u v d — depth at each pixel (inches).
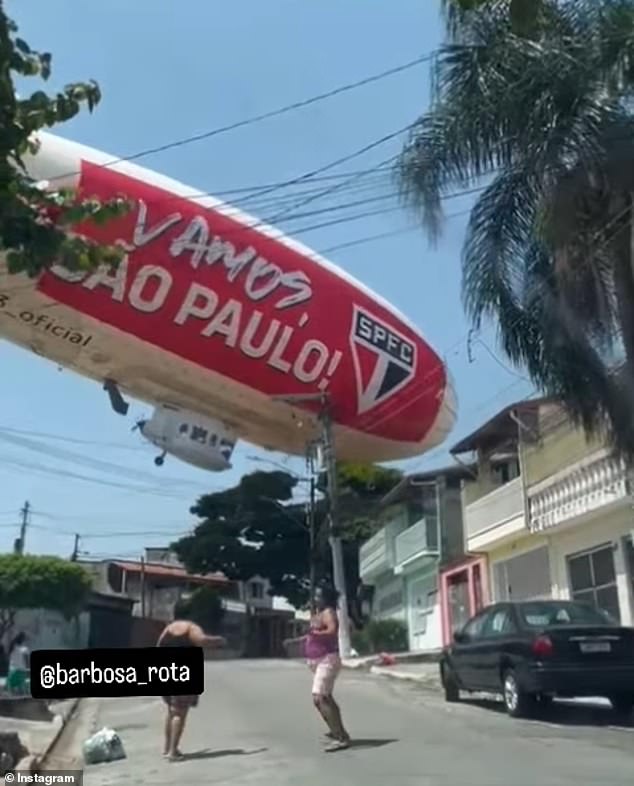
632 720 575.8
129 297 960.3
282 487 2263.8
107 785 408.2
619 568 912.3
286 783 386.3
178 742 471.5
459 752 448.5
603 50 603.5
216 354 1048.8
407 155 641.6
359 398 1193.4
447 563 1480.1
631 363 639.1
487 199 663.8
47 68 236.7
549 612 614.2
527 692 573.3
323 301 1109.7
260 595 2541.8
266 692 810.8
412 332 1248.2
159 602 2394.2
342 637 1421.0
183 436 1145.4
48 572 1574.8
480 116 622.5
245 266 1024.2
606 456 807.7
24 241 231.5
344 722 577.0
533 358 668.7
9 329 1005.8
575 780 374.0
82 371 1080.8
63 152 882.8
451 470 1517.0
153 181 952.3
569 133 604.4
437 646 1542.8
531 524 1025.5
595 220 630.5
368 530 2144.4
